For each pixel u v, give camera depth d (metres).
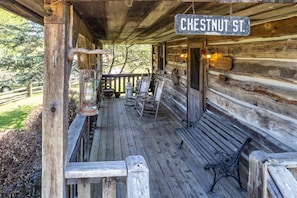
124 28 4.57
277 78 2.96
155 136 5.81
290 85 2.77
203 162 3.44
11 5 1.88
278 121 2.96
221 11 2.65
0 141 6.81
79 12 2.56
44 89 1.85
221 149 3.78
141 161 2.04
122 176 1.95
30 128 8.50
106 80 11.78
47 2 1.81
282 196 1.73
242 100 3.75
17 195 4.27
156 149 4.98
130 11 2.64
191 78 6.12
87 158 3.92
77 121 3.48
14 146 6.46
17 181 4.61
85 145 3.90
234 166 3.35
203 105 5.28
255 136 3.40
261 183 1.90
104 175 1.93
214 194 3.33
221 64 4.38
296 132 2.68
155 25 4.06
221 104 4.46
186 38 6.68
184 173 3.94
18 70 12.61
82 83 2.50
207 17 1.81
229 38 4.14
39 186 4.45
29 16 2.46
